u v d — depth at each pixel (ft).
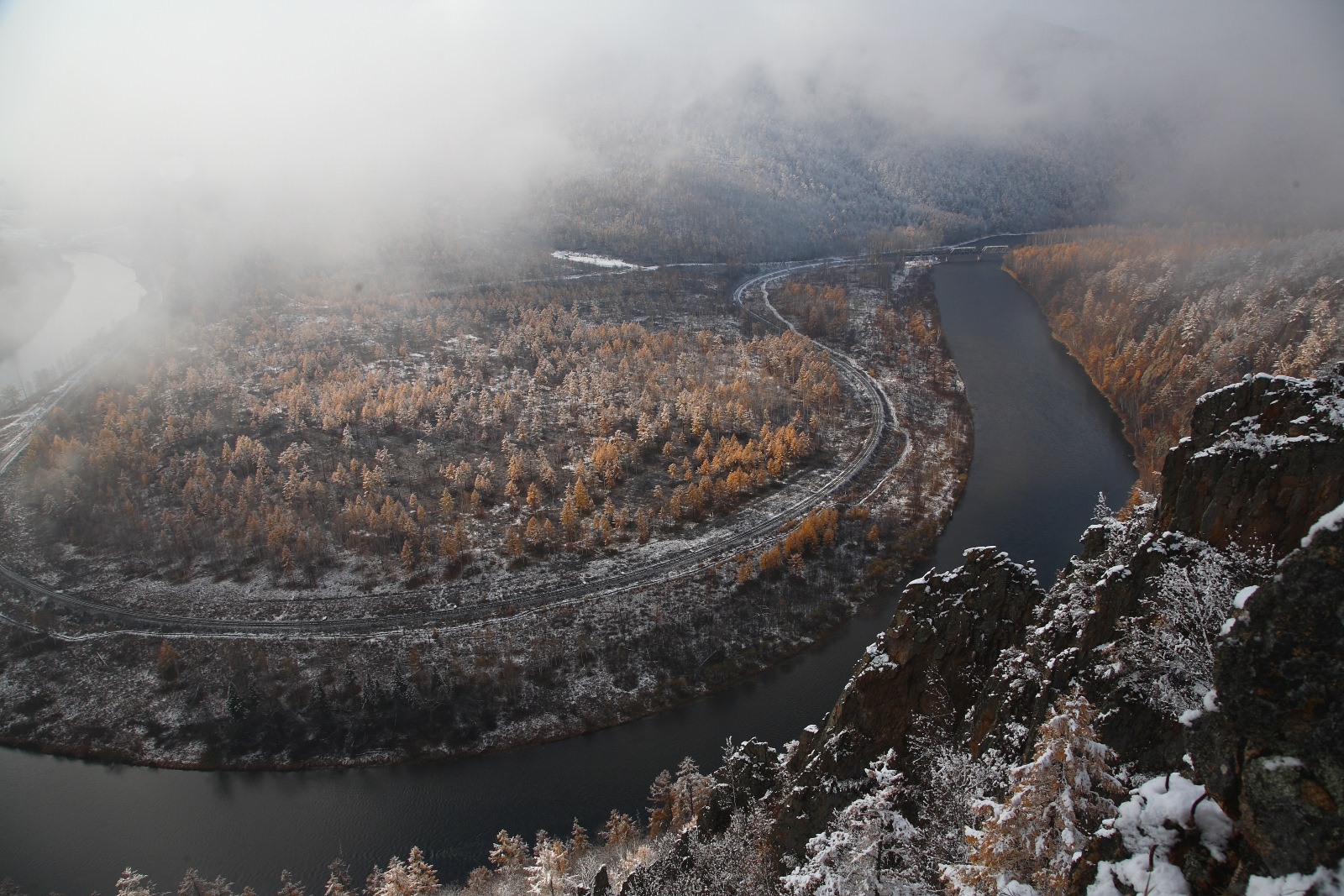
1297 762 78.38
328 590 590.96
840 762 207.41
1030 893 107.65
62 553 636.48
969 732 182.70
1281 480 132.46
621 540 650.43
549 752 449.89
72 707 494.59
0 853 393.09
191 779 444.14
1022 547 606.55
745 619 547.49
